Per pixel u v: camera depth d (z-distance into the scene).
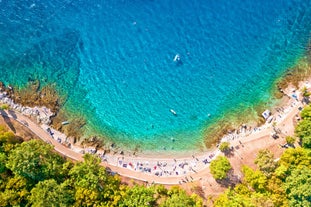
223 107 65.38
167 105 65.69
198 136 64.25
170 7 68.94
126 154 63.69
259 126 63.81
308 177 55.84
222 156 61.06
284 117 63.50
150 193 57.97
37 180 58.00
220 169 58.97
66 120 64.75
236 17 68.75
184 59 67.31
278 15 68.69
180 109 65.44
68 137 64.00
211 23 68.62
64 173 59.44
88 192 56.34
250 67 66.75
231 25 68.50
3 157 57.81
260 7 68.94
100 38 68.06
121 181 61.97
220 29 68.38
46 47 67.50
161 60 67.38
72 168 58.59
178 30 68.38
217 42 68.00
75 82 66.44
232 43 67.88
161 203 57.62
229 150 62.81
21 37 67.62
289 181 56.78
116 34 68.25
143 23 68.56
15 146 59.56
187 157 63.28
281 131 62.78
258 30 68.31
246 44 67.81
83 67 67.06
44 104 65.12
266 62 66.75
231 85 66.25
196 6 69.00
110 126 64.94
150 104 65.88
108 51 67.75
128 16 68.75
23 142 59.53
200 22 68.62
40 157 58.78
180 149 63.72
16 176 57.31
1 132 59.97
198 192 61.31
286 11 68.75
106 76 66.94
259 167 59.84
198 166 62.69
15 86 65.56
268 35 68.06
